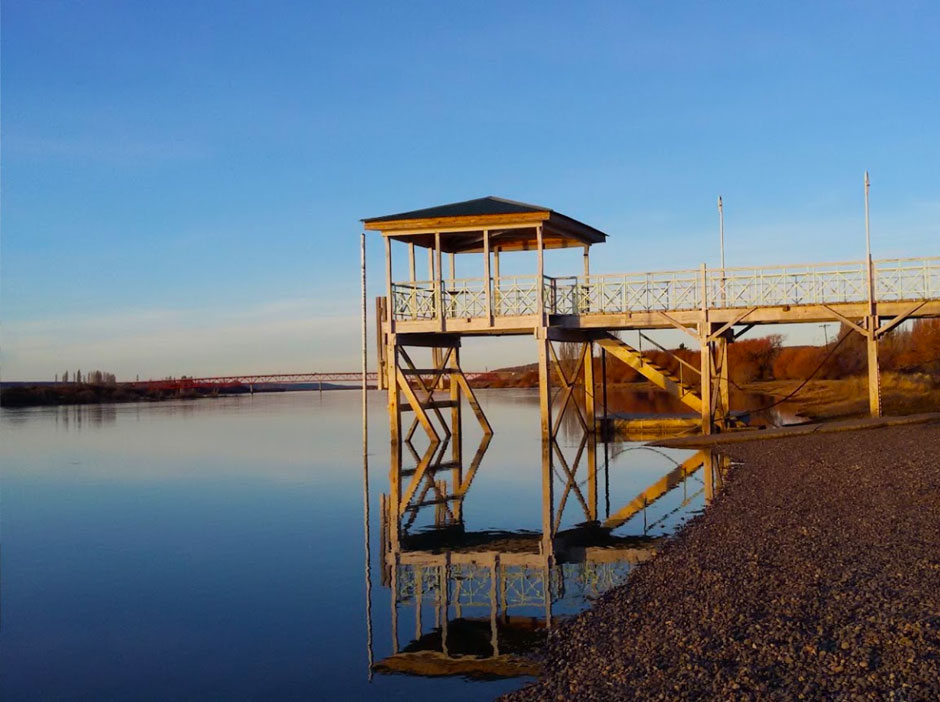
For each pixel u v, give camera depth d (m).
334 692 8.05
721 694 6.80
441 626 9.96
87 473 27.36
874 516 13.13
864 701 6.38
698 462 23.52
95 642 9.81
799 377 73.38
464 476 24.09
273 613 10.80
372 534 15.99
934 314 25.45
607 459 26.47
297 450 33.16
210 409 77.75
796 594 9.24
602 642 8.70
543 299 27.08
